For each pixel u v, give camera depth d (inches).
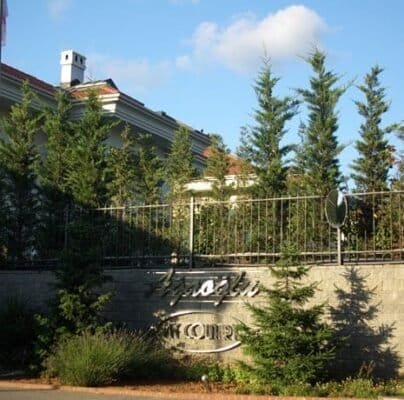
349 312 450.3
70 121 749.3
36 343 479.8
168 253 531.2
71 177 625.9
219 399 384.8
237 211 514.0
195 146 1078.4
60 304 482.6
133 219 550.9
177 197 731.4
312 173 614.2
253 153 668.1
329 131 624.4
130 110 952.9
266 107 672.4
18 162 635.5
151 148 792.9
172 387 421.4
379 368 437.1
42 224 605.6
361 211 482.6
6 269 601.6
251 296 484.7
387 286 443.5
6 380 449.4
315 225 484.4
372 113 664.4
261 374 418.9
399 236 459.8
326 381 419.5
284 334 415.2
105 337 459.5
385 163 641.0
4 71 813.2
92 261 492.4
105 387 421.4
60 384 432.5
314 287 437.7
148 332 518.6
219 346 490.6
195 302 506.6
